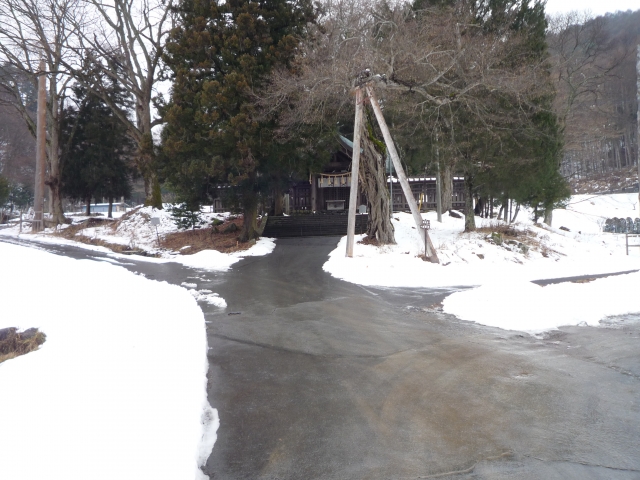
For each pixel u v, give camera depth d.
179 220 29.02
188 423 4.67
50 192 41.62
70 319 8.42
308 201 36.94
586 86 34.81
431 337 8.99
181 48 23.05
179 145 22.59
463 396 6.02
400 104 22.59
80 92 39.38
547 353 7.82
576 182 64.62
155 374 5.85
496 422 5.25
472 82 20.41
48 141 40.06
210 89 21.77
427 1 23.77
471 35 22.14
